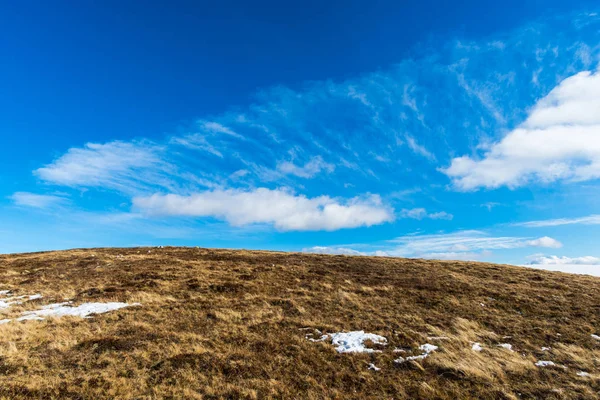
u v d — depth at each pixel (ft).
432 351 46.44
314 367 41.75
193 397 33.83
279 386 36.73
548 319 62.69
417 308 68.54
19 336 49.39
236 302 72.08
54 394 33.27
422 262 126.21
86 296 76.38
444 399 34.63
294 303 70.79
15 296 77.15
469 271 107.76
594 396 34.73
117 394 33.91
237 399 34.04
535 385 37.42
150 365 40.78
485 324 60.13
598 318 62.23
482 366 41.88
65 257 128.16
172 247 163.94
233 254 139.44
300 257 135.54
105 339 48.01
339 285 88.63
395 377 39.37
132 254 136.05
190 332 52.85
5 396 32.24
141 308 66.33
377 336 51.83
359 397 34.96
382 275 100.63
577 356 45.60
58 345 45.80
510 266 121.60
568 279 97.91
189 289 82.89
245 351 45.80
